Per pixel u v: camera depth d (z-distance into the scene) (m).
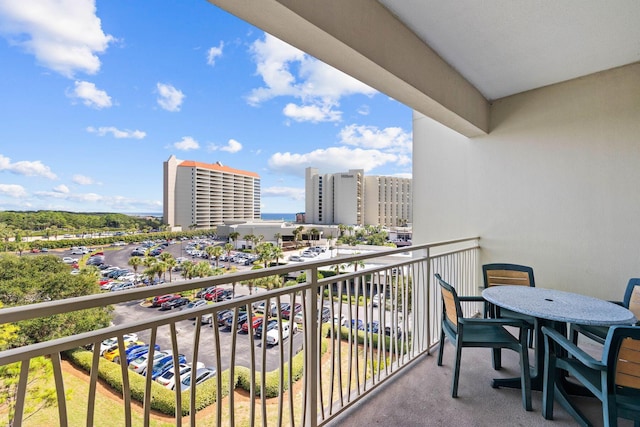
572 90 3.26
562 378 2.25
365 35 1.99
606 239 3.08
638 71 2.92
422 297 2.90
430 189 4.50
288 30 1.73
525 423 1.94
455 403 2.13
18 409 0.86
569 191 3.29
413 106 2.82
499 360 2.58
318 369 1.82
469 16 2.23
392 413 2.02
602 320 1.85
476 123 3.48
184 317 1.19
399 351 2.58
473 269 3.90
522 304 2.18
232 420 1.37
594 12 2.16
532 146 3.53
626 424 1.97
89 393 0.98
